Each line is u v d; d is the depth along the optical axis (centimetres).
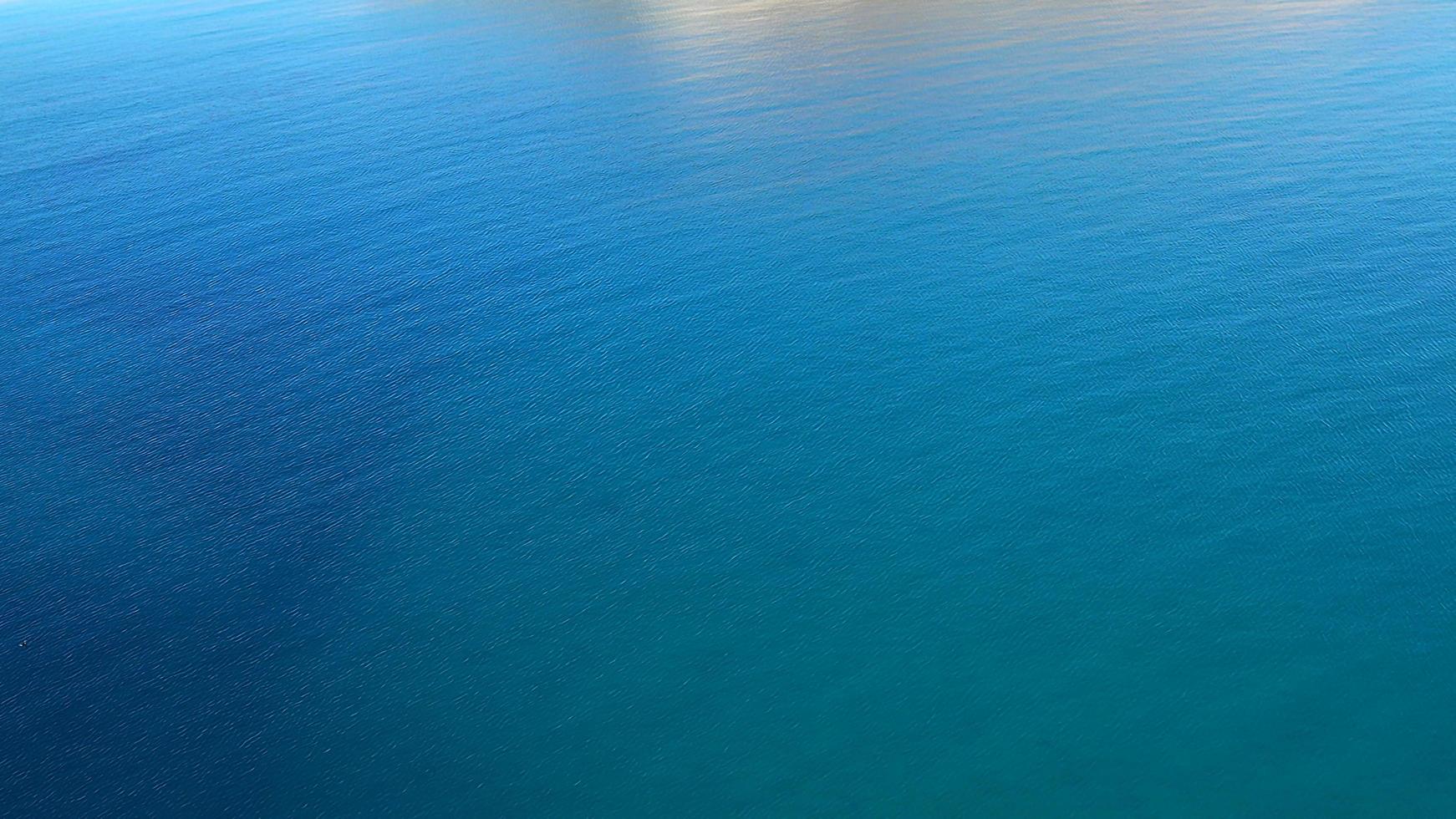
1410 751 2123
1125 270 3759
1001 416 3145
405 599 2741
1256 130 4762
